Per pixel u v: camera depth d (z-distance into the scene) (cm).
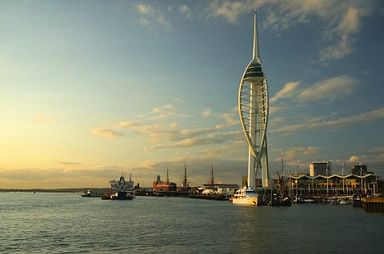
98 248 7175
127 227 10481
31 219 13150
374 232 9212
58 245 7531
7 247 7350
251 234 8881
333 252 6719
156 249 7031
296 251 6806
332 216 14088
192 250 6906
